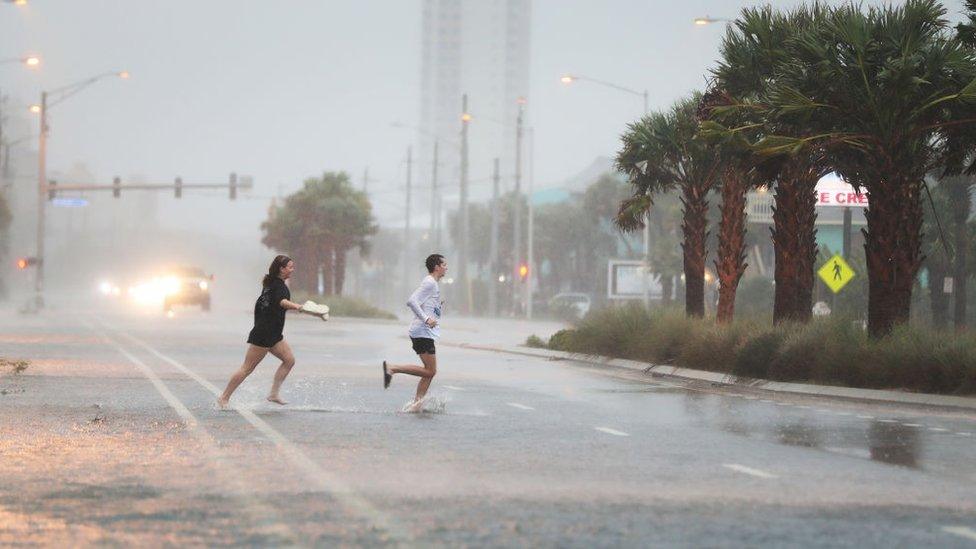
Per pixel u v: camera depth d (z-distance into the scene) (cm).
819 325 5125
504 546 1705
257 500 2077
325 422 3362
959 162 5138
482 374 5566
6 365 5306
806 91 5084
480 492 2180
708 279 13638
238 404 3856
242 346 7638
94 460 2559
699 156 6706
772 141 5122
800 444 2980
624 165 6969
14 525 1841
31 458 2584
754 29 5800
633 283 13588
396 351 7525
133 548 1678
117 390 4369
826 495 2175
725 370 5422
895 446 2953
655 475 2414
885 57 4888
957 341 4441
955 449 2897
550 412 3769
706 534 1798
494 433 3152
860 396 4444
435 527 1844
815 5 5819
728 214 6481
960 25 4938
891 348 4600
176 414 3541
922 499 2142
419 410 3734
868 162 5206
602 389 4750
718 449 2858
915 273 5003
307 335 9925
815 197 5934
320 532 1798
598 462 2602
